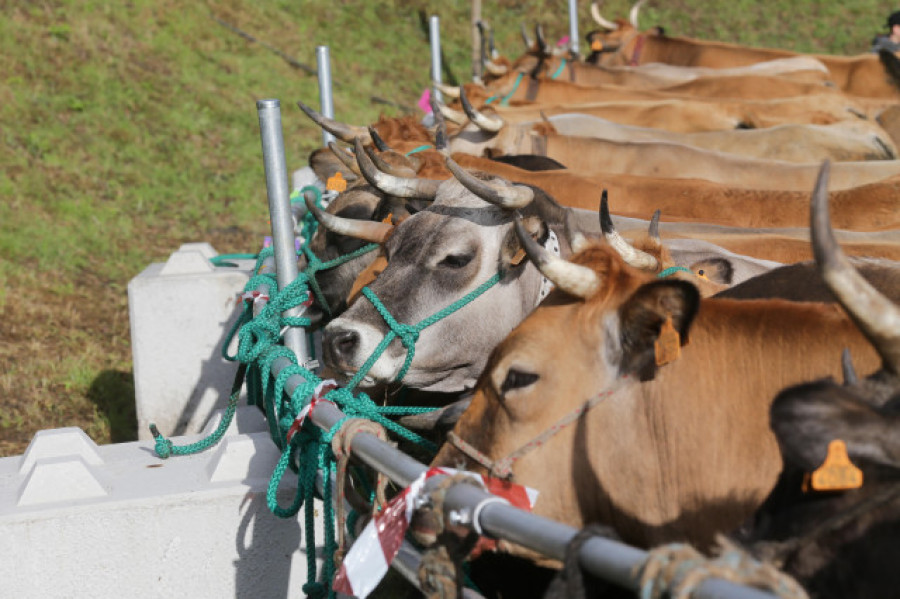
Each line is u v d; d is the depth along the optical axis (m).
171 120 11.75
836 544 1.82
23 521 2.92
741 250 4.38
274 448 3.21
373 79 14.68
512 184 3.51
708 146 8.14
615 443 2.43
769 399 2.38
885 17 19.02
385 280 3.45
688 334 2.42
